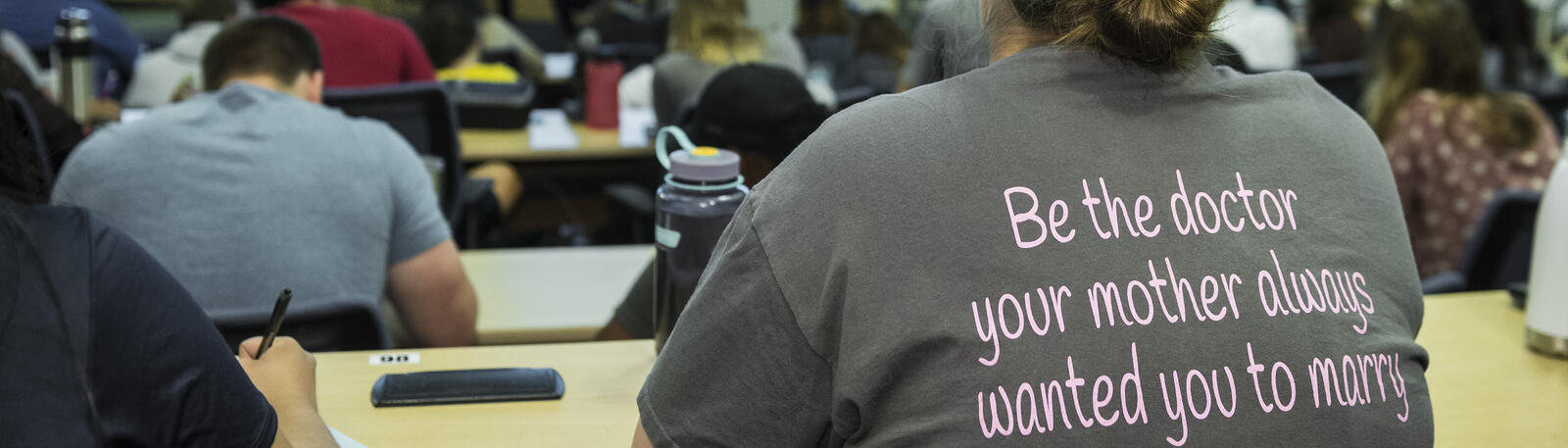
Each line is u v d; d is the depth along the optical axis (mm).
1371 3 4941
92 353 686
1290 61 5055
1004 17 894
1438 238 2494
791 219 811
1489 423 1207
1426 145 2467
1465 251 1946
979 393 767
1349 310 837
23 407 651
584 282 1949
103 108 2727
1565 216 1347
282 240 1645
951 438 766
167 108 1722
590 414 1194
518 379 1232
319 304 1409
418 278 1786
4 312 654
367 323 1448
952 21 979
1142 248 798
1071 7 838
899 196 794
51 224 701
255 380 1030
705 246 1225
